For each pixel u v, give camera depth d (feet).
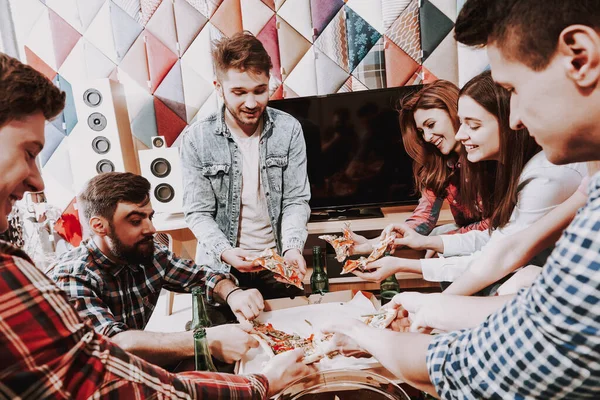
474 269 3.71
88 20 10.81
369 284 5.74
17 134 1.74
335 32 10.50
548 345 1.56
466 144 4.54
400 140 9.86
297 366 2.91
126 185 4.43
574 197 3.39
